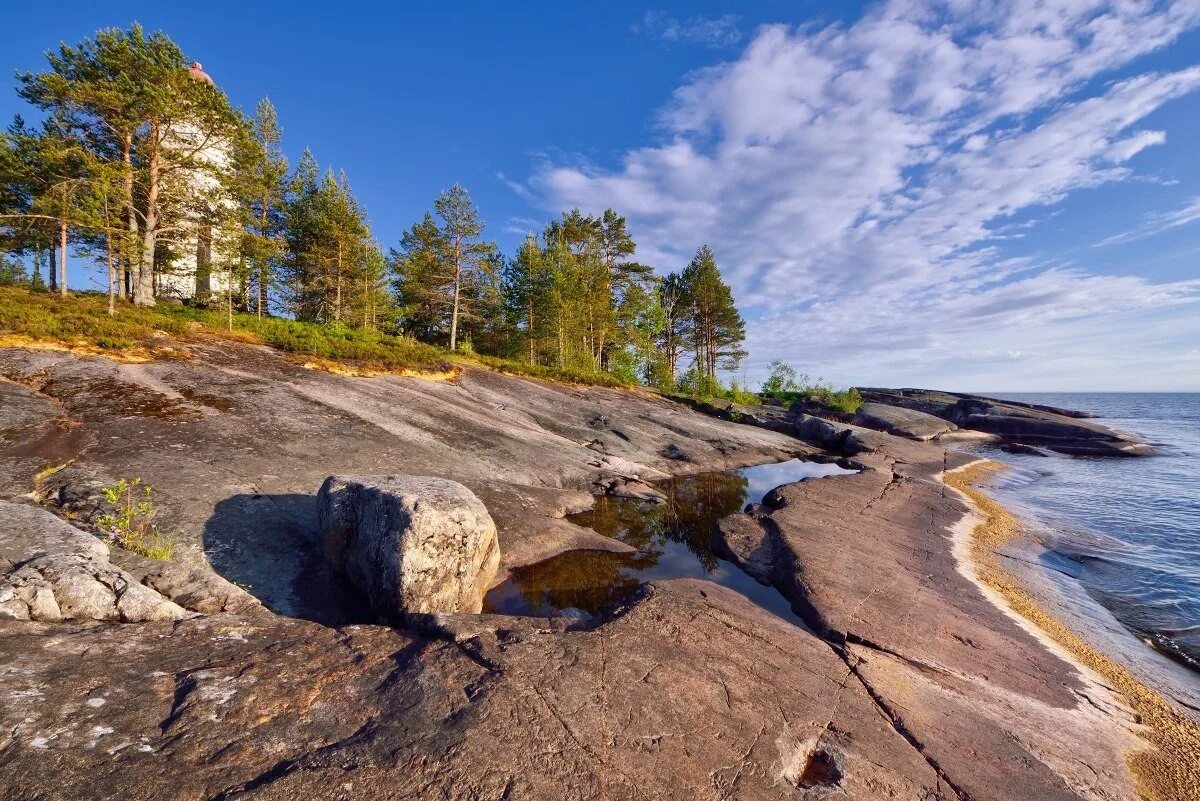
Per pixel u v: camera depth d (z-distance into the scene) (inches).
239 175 1214.9
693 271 2415.1
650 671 242.5
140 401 522.9
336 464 504.1
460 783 159.5
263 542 359.6
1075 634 373.7
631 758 182.9
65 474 374.3
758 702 234.8
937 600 403.5
